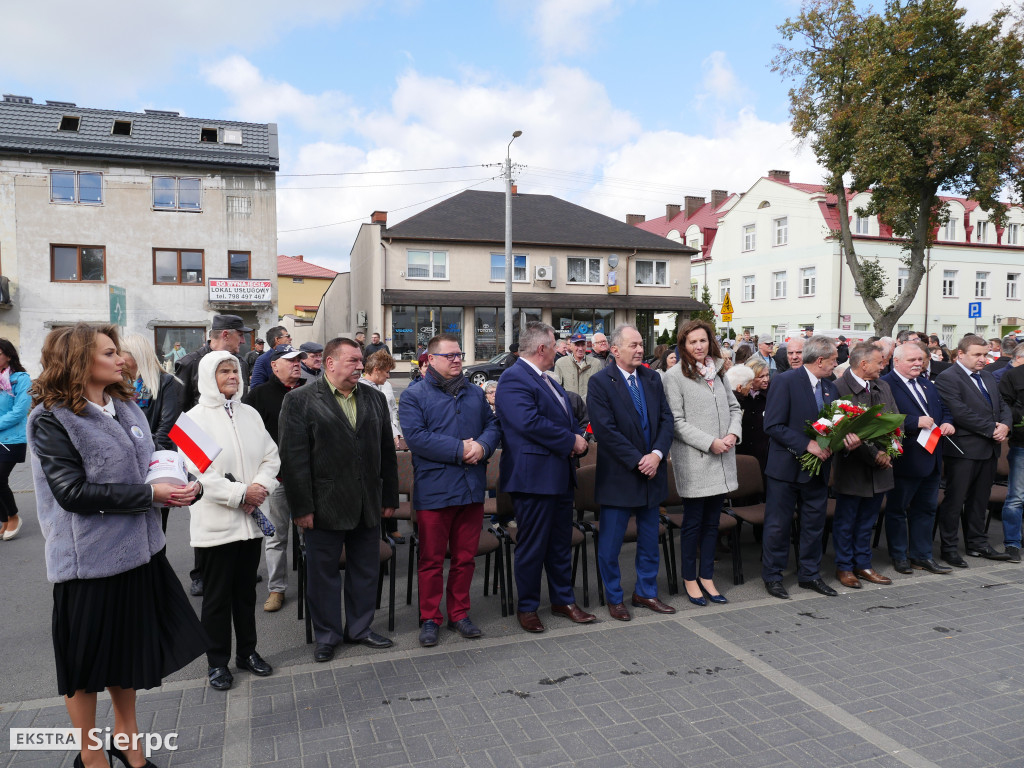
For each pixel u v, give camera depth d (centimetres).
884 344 653
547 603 475
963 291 3369
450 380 419
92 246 2170
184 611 276
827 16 1817
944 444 550
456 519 416
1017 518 566
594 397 437
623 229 2970
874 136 1738
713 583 476
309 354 557
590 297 2769
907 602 465
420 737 296
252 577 360
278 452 380
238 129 2408
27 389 605
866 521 509
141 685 257
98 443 245
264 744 291
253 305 2300
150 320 2223
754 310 3541
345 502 376
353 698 332
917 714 313
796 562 546
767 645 393
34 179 2105
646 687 341
